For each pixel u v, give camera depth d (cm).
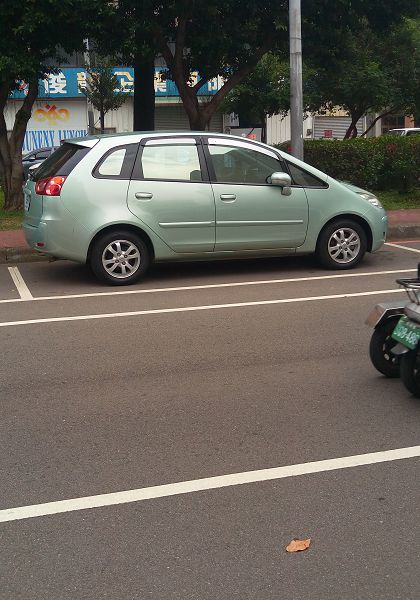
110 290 854
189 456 422
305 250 931
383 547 329
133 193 856
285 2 1394
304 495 376
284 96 2412
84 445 439
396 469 404
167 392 525
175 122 3722
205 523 351
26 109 1401
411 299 498
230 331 675
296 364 581
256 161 904
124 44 1328
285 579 306
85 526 350
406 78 2217
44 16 1170
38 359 605
